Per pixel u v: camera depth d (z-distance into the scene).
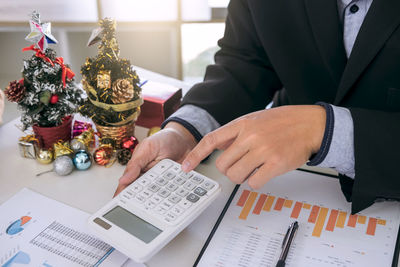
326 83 0.77
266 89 0.86
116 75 0.71
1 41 2.41
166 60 2.33
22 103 0.71
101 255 0.54
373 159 0.53
